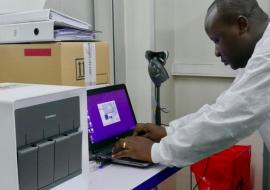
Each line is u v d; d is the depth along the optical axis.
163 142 1.32
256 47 1.19
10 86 1.12
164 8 2.33
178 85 2.48
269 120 1.25
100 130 1.60
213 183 1.95
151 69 1.89
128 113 1.80
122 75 2.34
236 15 1.24
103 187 1.20
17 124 0.87
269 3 2.06
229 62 1.34
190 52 2.43
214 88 2.38
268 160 2.14
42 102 0.94
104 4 2.30
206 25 1.33
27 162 0.90
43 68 1.52
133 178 1.27
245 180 2.08
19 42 1.61
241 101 1.13
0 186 0.91
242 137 1.18
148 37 2.25
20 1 1.72
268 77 1.12
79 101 1.08
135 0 2.26
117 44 2.32
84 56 1.58
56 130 0.99
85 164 1.11
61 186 1.02
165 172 1.35
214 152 1.23
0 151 0.90
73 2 2.13
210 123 1.17
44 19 1.53
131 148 1.39
